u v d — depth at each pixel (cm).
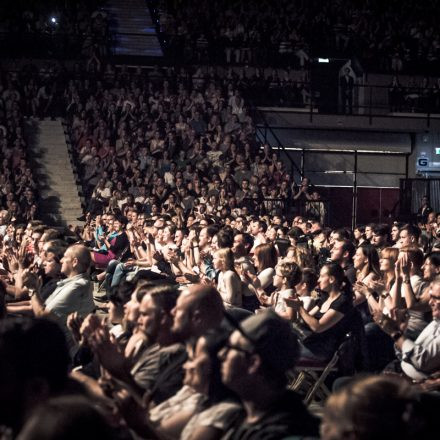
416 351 506
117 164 2603
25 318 272
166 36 3294
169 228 1204
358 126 3091
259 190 2512
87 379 373
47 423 161
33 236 1055
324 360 650
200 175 2603
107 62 3117
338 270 664
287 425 284
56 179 2600
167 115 2786
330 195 3150
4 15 3125
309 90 3195
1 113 2680
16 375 238
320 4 3419
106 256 1334
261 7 3369
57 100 2867
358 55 3278
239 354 294
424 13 3484
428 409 326
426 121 3120
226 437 313
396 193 3194
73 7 3219
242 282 785
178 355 438
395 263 703
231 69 3072
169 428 375
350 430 211
